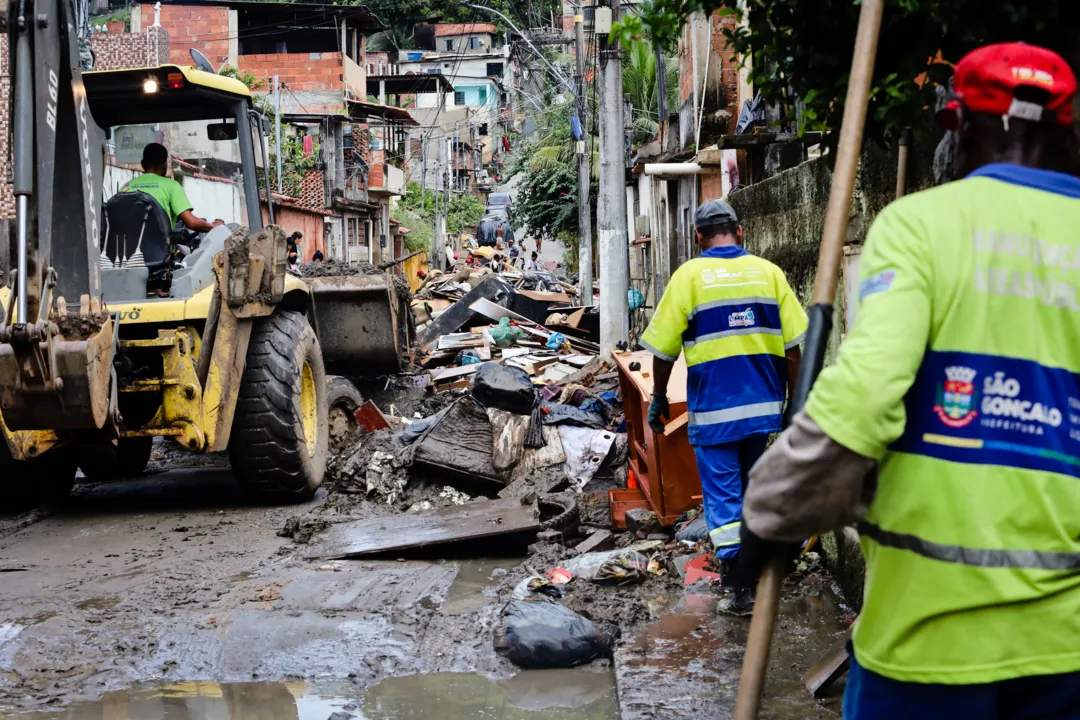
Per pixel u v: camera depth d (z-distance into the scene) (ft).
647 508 22.95
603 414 31.96
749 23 12.53
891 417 6.31
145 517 26.50
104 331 23.47
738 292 17.03
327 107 143.23
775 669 14.37
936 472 6.57
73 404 22.75
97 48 109.91
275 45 153.69
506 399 26.89
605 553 19.62
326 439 29.81
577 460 26.50
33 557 22.31
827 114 12.84
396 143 183.73
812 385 7.06
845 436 6.30
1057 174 6.89
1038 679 6.37
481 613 17.35
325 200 133.59
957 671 6.43
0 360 22.21
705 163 48.88
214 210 60.29
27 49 22.15
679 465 20.99
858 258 17.44
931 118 12.28
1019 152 7.00
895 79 12.00
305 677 15.15
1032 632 6.36
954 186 6.84
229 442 26.99
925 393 6.63
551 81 138.82
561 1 148.36
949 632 6.49
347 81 147.74
